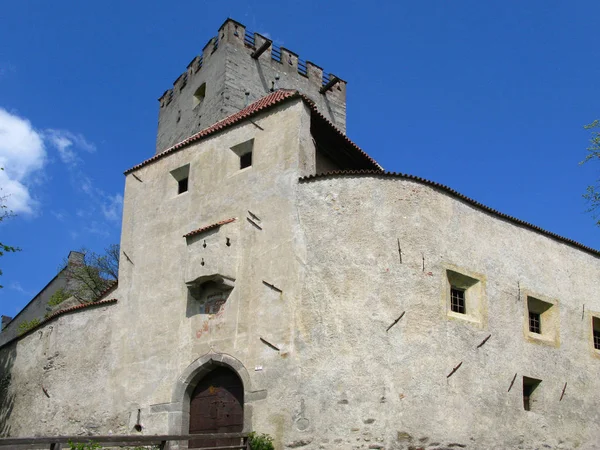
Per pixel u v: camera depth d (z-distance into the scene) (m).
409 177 21.48
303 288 20.03
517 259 23.89
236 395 20.58
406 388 19.12
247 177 22.66
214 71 35.72
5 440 12.61
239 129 23.72
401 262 20.45
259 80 35.69
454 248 21.73
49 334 26.83
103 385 23.64
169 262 23.75
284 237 20.89
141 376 22.67
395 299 19.98
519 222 24.44
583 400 24.14
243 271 21.44
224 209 22.84
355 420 18.58
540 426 22.20
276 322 20.06
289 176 21.52
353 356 19.22
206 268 21.33
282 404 19.00
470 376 20.55
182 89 39.62
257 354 20.06
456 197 22.44
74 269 45.50
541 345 23.45
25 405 26.77
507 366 21.89
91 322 25.22
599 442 24.05
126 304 24.42
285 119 22.41
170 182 25.23
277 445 18.66
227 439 20.08
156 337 22.88
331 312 19.67
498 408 21.00
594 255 27.41
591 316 25.91
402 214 20.97
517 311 23.08
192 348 21.67
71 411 24.17
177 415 21.11
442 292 20.80
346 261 20.20
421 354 19.66
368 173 21.22
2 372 29.98
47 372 25.86
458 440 19.44
